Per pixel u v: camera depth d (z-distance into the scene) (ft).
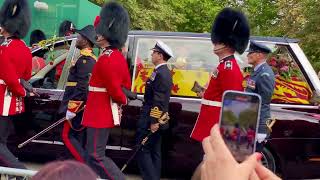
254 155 3.64
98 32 14.75
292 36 52.95
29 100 18.37
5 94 15.42
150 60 17.65
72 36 18.89
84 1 30.71
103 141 14.83
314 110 17.20
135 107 17.15
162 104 14.98
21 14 15.87
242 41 13.23
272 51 17.51
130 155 17.33
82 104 16.24
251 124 4.56
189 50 17.60
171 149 17.16
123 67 14.78
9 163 15.42
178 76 17.39
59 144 18.10
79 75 16.26
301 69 17.38
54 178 4.12
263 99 14.42
